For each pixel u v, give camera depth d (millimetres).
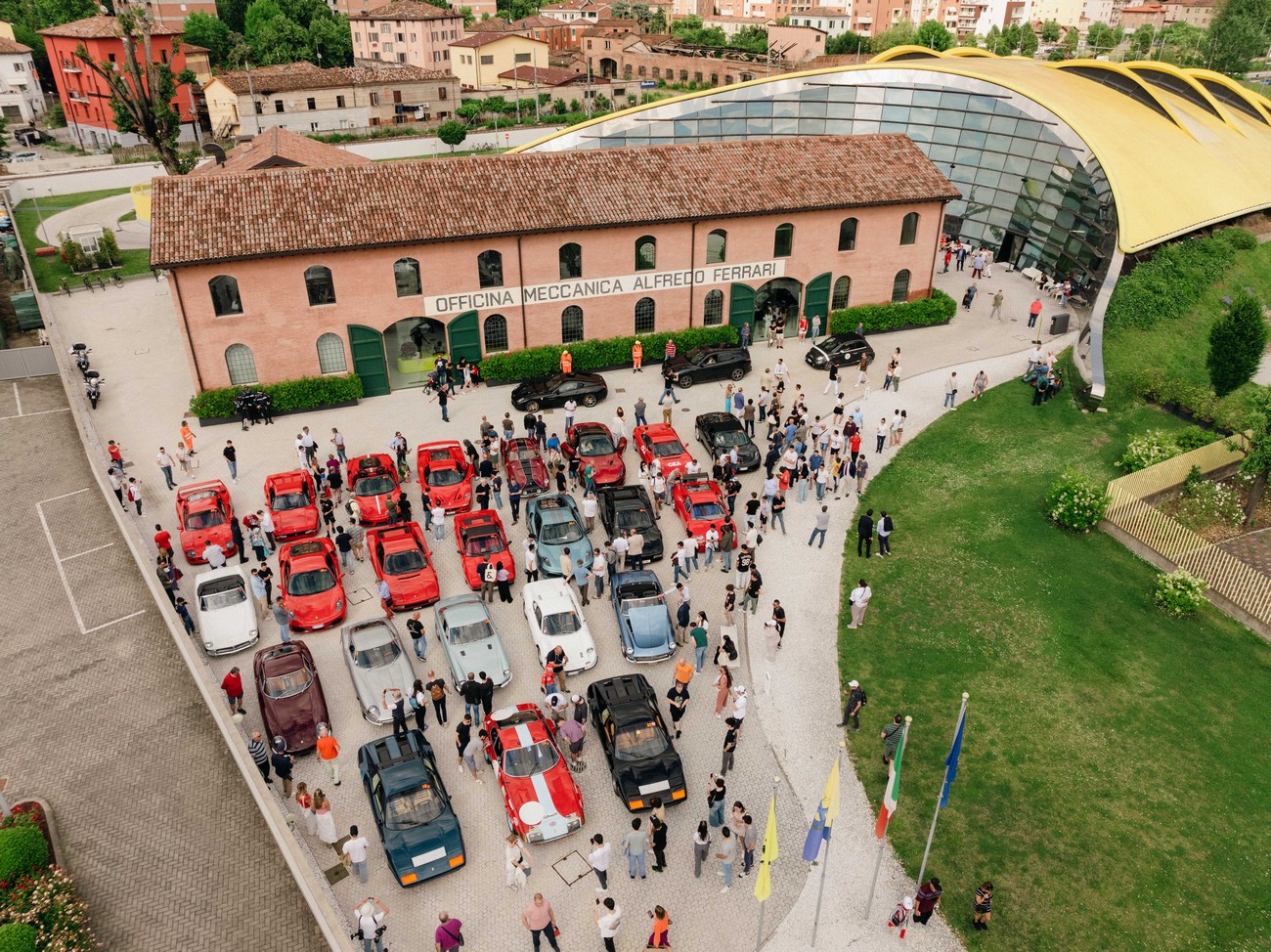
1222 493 29906
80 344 39625
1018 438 34062
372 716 21062
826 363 38844
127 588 26500
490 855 18578
